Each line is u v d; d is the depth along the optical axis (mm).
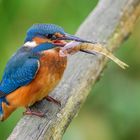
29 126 10609
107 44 12352
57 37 11289
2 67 13391
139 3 13055
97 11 12898
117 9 12859
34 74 11172
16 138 10336
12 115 13367
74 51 11242
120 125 14031
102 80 14250
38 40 11367
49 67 11219
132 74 14461
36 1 13414
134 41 14438
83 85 11531
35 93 11234
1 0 13438
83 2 13695
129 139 14039
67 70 11703
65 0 13570
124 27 12781
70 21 13586
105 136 13867
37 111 11031
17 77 11312
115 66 14352
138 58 14438
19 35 13547
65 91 11328
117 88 14250
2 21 13547
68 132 13719
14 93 11391
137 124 14031
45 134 10484
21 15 13523
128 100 14141
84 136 13758
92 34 12422
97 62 11953
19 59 11438
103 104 14164
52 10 13523
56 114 10938
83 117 14094
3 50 13484
